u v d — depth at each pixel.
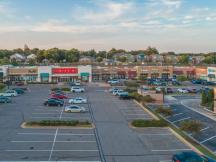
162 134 42.38
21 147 36.00
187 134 43.00
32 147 36.03
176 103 71.12
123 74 127.88
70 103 69.19
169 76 130.62
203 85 111.56
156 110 58.69
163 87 97.38
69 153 34.06
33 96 80.81
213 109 61.06
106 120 51.34
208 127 47.53
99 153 34.16
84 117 53.62
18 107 63.16
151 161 31.80
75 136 40.88
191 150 35.38
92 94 86.19
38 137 40.16
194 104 69.81
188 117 55.16
